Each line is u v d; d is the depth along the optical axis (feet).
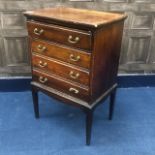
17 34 6.59
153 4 6.53
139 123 6.09
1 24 6.43
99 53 4.49
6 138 5.48
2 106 6.63
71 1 6.34
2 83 7.11
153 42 7.03
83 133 5.70
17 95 7.14
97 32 4.17
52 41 4.75
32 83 5.64
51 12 5.07
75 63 4.60
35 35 4.97
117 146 5.33
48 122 6.04
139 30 6.82
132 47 7.04
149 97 7.22
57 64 4.91
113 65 5.27
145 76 7.50
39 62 5.23
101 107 6.68
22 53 6.86
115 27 4.75
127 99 7.07
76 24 4.20
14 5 6.23
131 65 7.30
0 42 6.66
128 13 6.58
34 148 5.23
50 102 6.84
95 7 6.44
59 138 5.52
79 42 4.34
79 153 5.12
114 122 6.10
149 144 5.42
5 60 6.91
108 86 5.38
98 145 5.35
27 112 6.41
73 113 6.41
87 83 4.60
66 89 5.03
